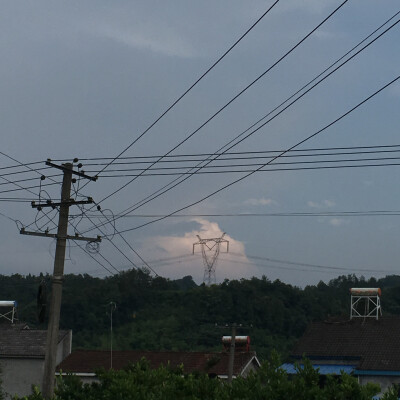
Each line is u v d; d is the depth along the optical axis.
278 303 103.69
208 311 105.25
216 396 15.01
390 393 13.57
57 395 17.45
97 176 26.92
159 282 116.25
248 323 100.69
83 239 26.31
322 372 44.69
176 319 104.81
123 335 103.88
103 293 109.19
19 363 48.97
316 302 110.69
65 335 53.72
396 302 112.50
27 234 25.53
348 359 46.25
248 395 14.41
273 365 15.22
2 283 112.06
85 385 17.70
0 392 44.19
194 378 16.98
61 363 50.78
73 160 26.50
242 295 104.75
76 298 106.12
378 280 156.00
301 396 14.03
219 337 99.44
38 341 51.47
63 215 26.06
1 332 53.41
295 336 101.94
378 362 45.00
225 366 48.78
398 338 47.78
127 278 112.62
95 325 105.06
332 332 49.72
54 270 25.66
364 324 50.31
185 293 110.50
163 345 99.38
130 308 109.31
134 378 17.12
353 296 54.75
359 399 13.80
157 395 15.72
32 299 108.56
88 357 51.62
